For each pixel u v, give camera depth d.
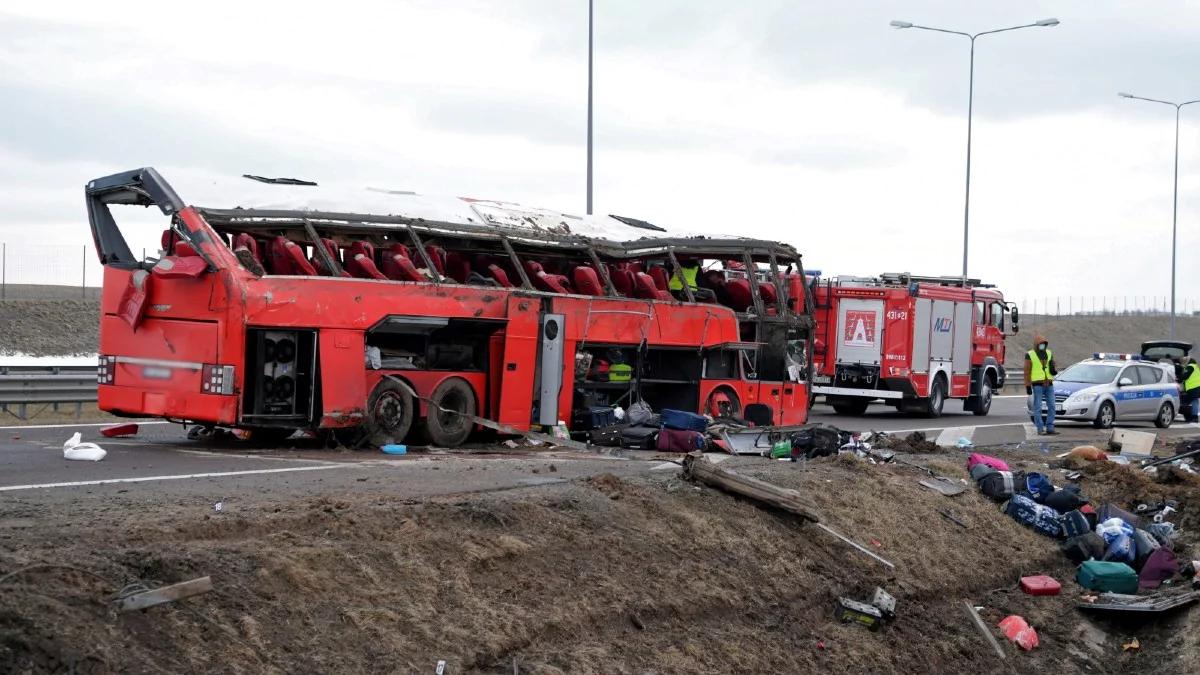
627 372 17.02
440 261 15.48
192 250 12.94
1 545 6.52
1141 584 12.38
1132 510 14.61
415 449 14.34
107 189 13.70
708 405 18.00
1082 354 71.25
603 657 7.39
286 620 6.34
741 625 8.68
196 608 6.10
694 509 10.02
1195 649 10.52
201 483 10.09
